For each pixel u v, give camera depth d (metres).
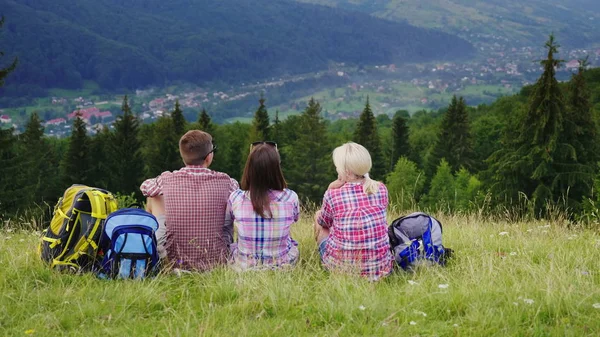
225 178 4.94
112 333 3.39
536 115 23.58
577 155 23.41
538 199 22.02
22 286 4.18
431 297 3.89
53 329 3.44
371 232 4.58
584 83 23.69
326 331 3.35
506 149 25.62
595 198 20.11
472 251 5.74
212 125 70.81
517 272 4.79
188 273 4.60
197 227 4.75
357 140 64.69
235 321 3.61
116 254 4.36
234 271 4.52
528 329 3.29
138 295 3.97
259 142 4.75
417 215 5.05
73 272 4.47
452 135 66.06
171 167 56.03
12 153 37.84
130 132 54.25
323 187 60.00
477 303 3.73
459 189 37.50
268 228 4.67
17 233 7.47
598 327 3.30
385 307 3.73
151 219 4.50
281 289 4.04
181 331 3.37
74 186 4.82
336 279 4.27
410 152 71.31
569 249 5.84
